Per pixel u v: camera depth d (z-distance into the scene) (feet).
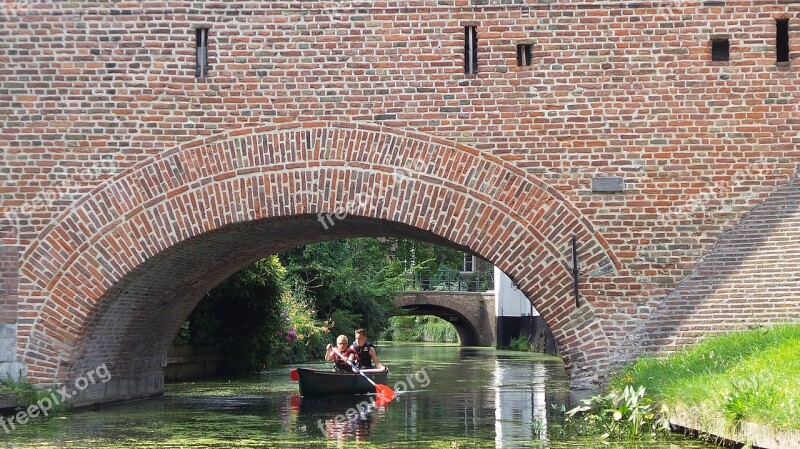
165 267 94.94
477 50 87.51
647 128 86.58
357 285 223.71
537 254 86.07
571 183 86.43
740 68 86.58
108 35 88.74
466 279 386.52
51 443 73.97
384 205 86.84
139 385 110.01
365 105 87.51
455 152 86.89
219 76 88.12
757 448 58.65
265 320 153.28
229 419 89.92
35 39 89.04
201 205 87.76
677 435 72.13
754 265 83.76
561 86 87.04
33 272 88.48
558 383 137.69
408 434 78.79
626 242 85.87
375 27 87.81
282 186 87.35
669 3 86.84
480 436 76.95
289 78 87.86
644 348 84.17
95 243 88.28
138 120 88.33
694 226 85.87
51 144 88.74
